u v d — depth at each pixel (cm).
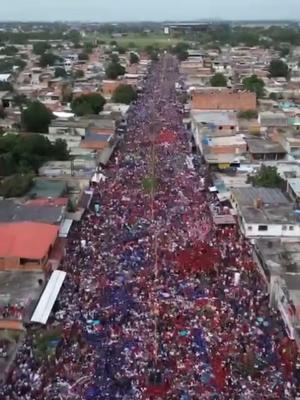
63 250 7044
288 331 5453
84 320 5684
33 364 4944
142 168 11181
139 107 17638
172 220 8450
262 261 6612
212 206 8925
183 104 18112
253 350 5203
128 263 6994
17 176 9138
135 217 8569
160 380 4759
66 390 4622
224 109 15675
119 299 6119
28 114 12988
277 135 11844
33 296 5897
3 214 7644
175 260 7075
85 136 12325
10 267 6419
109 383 4722
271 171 9362
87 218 8462
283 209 7950
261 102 16450
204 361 5041
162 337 5403
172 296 6200
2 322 5431
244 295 6247
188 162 11562
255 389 4666
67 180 9594
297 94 17862
